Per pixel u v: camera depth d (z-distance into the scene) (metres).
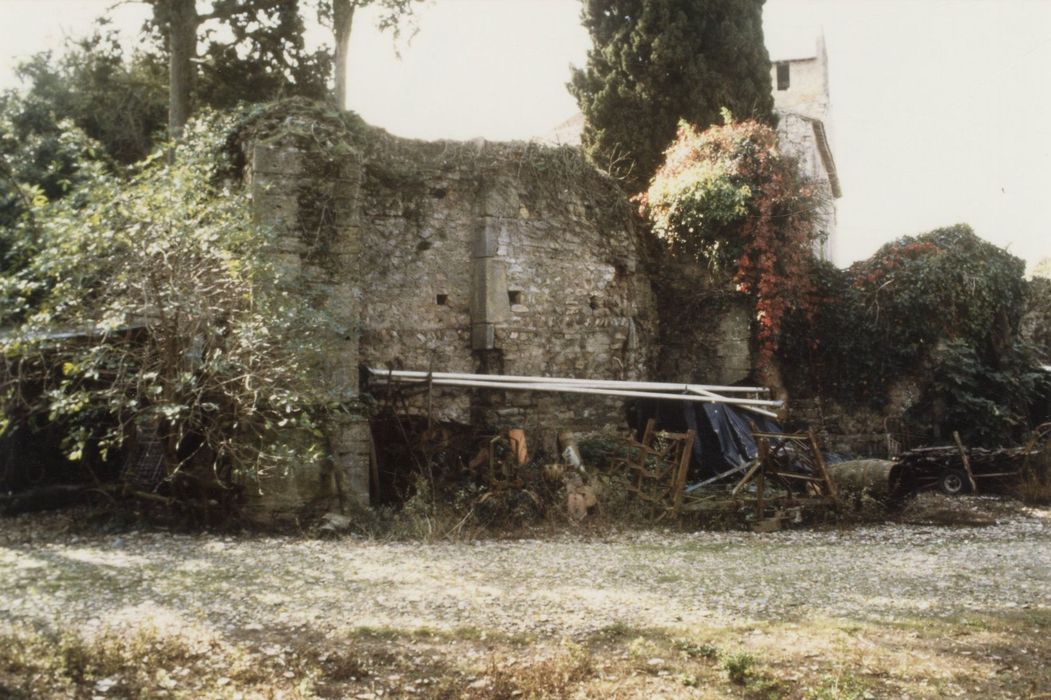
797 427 16.16
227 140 11.37
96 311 9.33
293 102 11.47
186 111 16.20
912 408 16.28
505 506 11.05
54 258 8.93
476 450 12.38
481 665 5.65
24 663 5.30
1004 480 14.39
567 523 11.08
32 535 9.59
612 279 14.99
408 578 7.88
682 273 15.95
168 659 5.59
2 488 11.41
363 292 12.49
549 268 14.05
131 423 10.31
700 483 13.27
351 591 7.35
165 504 10.22
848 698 5.04
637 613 6.82
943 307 16.22
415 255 12.99
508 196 13.66
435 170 13.27
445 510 10.80
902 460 14.16
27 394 10.57
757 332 15.63
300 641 6.02
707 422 14.56
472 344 13.30
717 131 15.75
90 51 17.27
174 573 7.80
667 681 5.41
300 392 9.95
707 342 15.68
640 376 15.48
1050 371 17.52
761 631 6.36
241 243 9.77
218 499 10.13
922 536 10.72
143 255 9.14
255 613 6.61
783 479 11.85
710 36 17.41
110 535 9.68
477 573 8.16
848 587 7.80
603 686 5.32
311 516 10.22
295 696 5.14
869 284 16.42
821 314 16.50
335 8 17.31
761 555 9.35
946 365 16.06
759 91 17.80
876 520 11.77
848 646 6.02
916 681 5.40
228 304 9.62
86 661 5.41
